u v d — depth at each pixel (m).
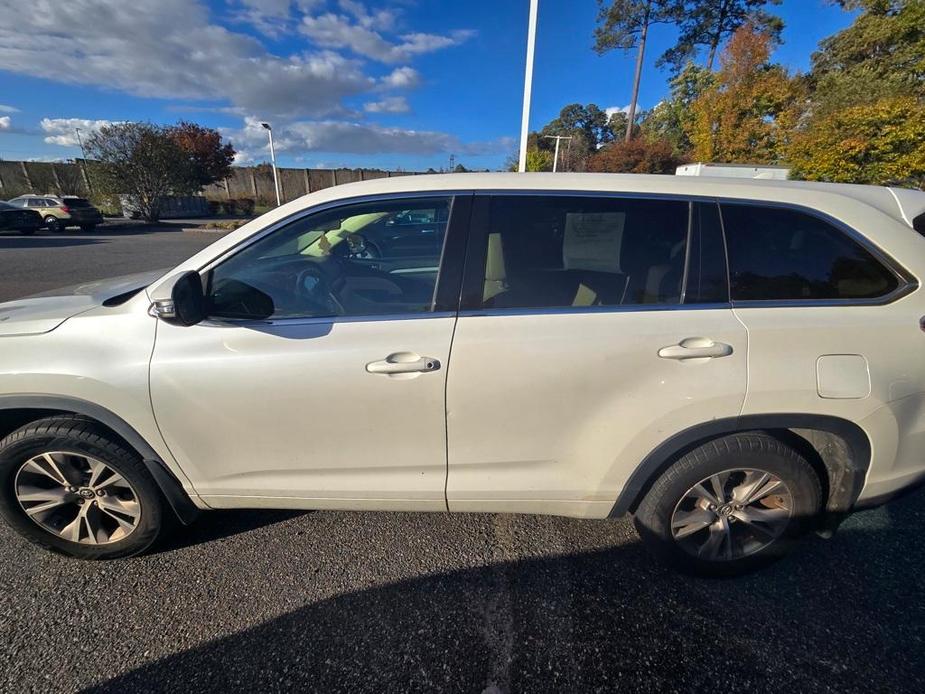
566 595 1.97
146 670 1.66
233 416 1.83
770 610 1.88
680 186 1.85
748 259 1.80
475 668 1.67
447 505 1.99
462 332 1.75
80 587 2.01
